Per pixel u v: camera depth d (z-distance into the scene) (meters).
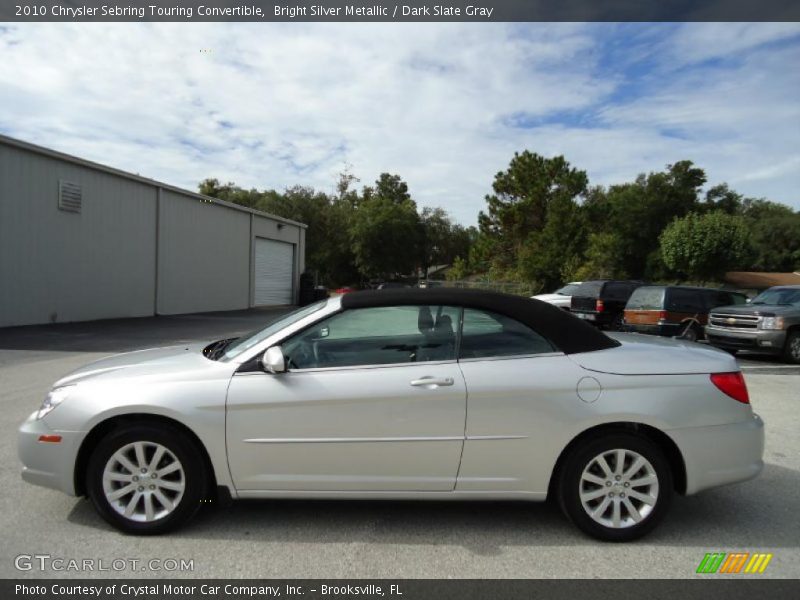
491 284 38.59
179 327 16.08
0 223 13.89
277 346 3.58
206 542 3.39
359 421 3.41
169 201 20.33
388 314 3.67
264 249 27.70
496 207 48.88
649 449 3.42
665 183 46.16
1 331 13.72
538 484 3.46
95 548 3.30
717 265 36.75
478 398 3.41
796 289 12.47
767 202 68.56
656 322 13.66
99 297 17.14
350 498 3.50
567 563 3.19
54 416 3.50
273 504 3.95
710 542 3.47
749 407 3.62
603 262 40.25
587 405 3.42
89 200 16.59
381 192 75.00
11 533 3.48
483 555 3.27
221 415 3.41
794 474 4.73
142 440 3.43
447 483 3.46
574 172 44.81
